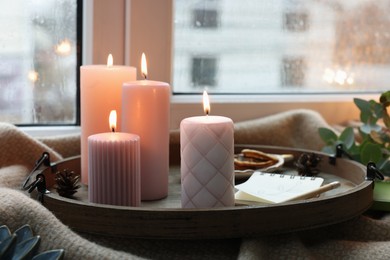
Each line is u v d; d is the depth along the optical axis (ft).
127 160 2.94
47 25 4.15
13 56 4.13
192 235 2.61
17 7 4.10
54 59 4.19
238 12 4.56
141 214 2.62
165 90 3.16
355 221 3.06
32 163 3.60
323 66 4.82
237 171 3.45
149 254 2.76
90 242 2.57
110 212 2.65
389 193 3.40
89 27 4.10
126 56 4.19
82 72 3.38
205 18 4.49
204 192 2.88
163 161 3.19
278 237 2.80
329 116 4.72
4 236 2.48
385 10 4.91
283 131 4.35
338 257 2.81
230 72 4.61
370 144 3.69
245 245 2.70
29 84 4.18
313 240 3.01
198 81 4.54
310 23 4.74
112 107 3.36
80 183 3.46
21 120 4.20
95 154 2.93
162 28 4.23
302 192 3.08
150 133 3.15
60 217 2.77
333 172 3.67
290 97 4.64
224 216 2.62
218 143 2.86
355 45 4.87
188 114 4.36
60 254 2.34
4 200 2.74
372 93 4.92
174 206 3.09
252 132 4.25
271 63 4.69
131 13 4.14
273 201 2.97
